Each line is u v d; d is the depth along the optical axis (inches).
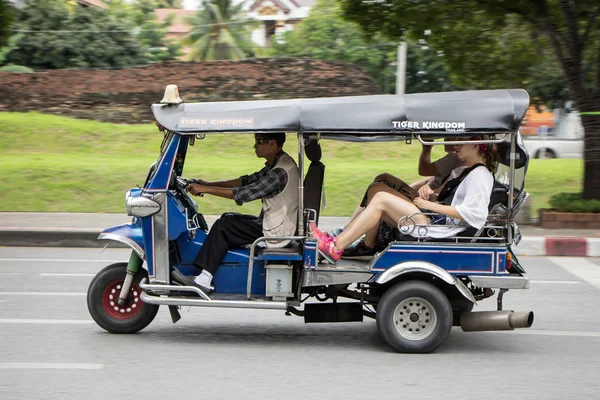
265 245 229.8
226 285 232.4
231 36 1256.8
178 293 230.5
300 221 223.3
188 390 186.5
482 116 215.9
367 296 232.5
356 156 627.8
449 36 511.5
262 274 230.8
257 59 880.3
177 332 248.1
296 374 201.2
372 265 221.6
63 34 1107.9
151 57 1197.7
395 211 224.2
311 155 244.8
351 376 199.9
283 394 184.2
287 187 231.8
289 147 590.2
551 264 402.6
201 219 248.5
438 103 218.4
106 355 217.6
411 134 221.9
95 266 378.0
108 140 684.7
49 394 182.5
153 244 228.1
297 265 231.3
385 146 643.5
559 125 1226.0
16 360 211.5
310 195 232.4
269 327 258.5
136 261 235.3
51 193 540.4
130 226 238.4
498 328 222.8
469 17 486.0
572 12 477.4
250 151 646.5
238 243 231.3
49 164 587.2
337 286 238.8
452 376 201.3
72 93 803.4
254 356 219.1
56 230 446.6
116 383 191.5
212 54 1247.5
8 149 655.8
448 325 219.5
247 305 223.0
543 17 479.2
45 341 232.7
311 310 233.8
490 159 232.4
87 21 1141.1
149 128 716.0
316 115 219.1
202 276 228.4
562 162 673.0
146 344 231.0
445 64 542.0
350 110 219.1
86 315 269.9
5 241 446.6
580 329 259.9
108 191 547.5
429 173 267.0
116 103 786.8
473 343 238.7
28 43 1093.8
